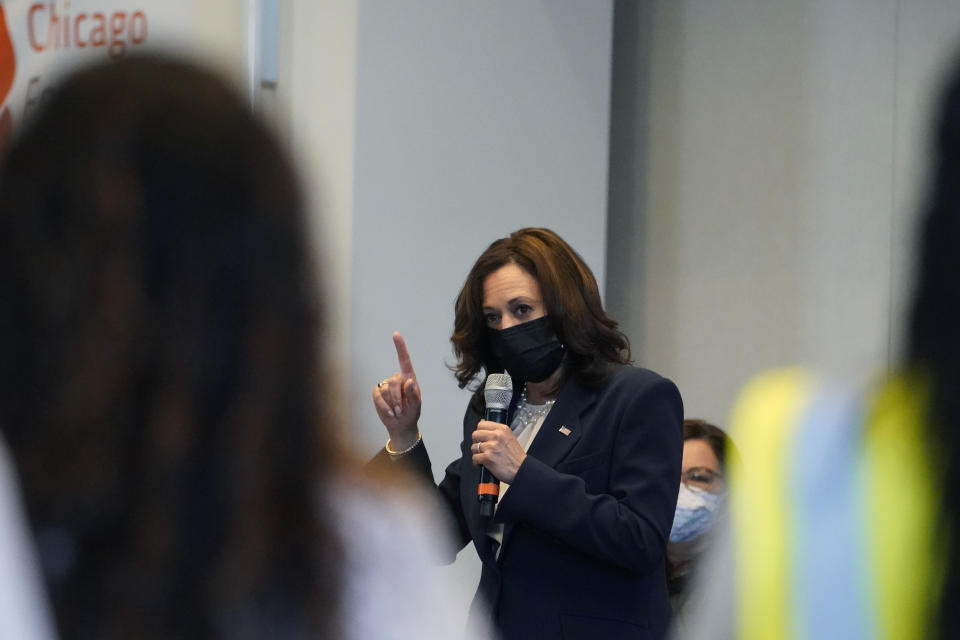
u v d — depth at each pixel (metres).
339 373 2.29
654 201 12.59
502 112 11.42
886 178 11.40
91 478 2.01
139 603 2.01
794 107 11.90
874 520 1.99
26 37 10.55
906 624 1.92
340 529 2.23
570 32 11.80
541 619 6.64
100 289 2.03
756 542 2.13
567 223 11.70
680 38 12.54
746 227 12.08
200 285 2.07
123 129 2.11
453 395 10.98
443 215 11.08
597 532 6.38
